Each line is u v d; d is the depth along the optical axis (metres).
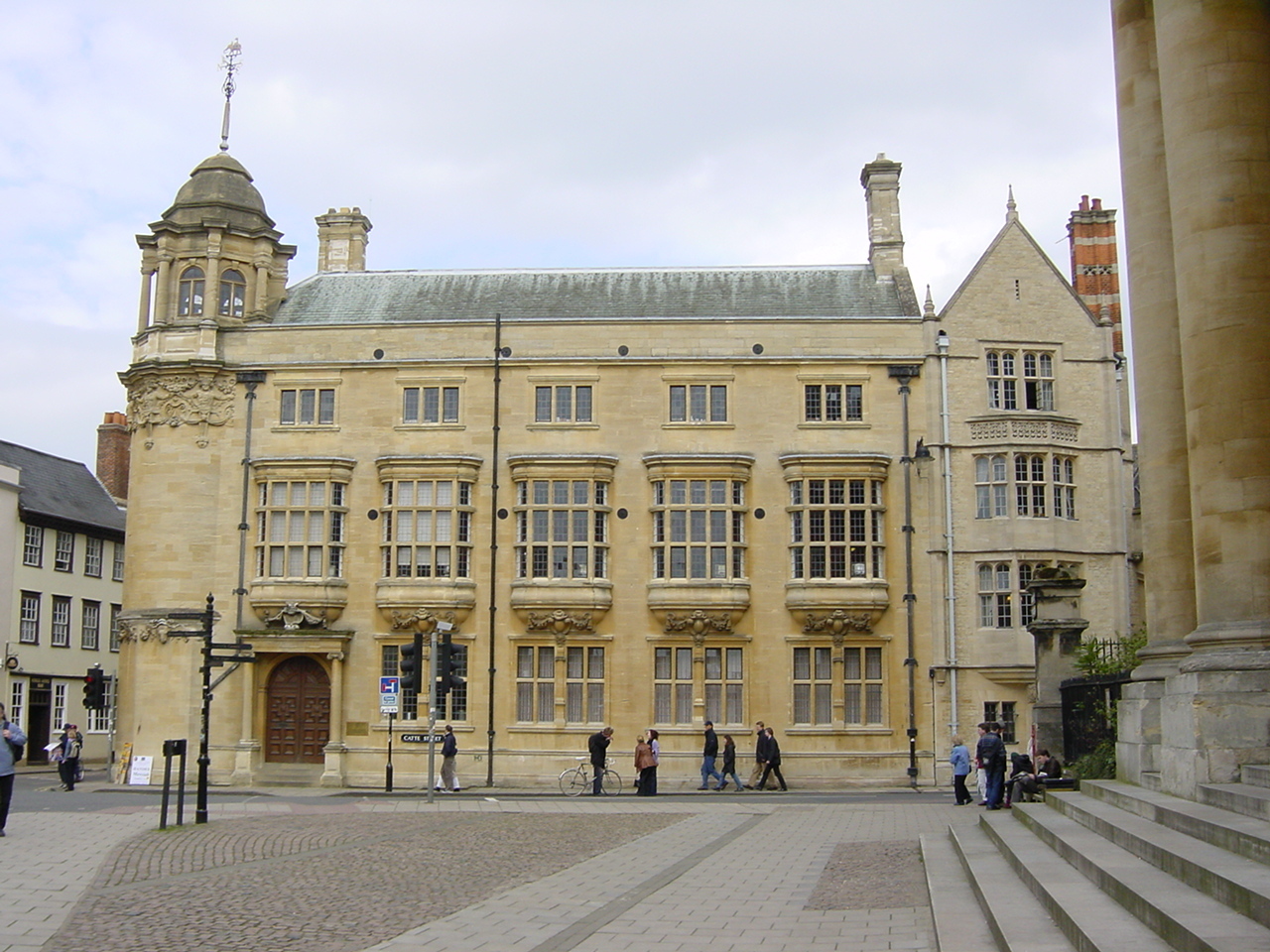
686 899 15.23
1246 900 9.16
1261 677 15.16
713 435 42.81
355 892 15.98
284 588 42.00
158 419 43.53
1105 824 14.45
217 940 12.80
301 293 47.47
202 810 25.38
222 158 46.50
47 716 58.19
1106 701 23.22
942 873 15.73
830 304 45.41
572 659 42.00
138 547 43.28
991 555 41.59
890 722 41.12
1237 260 16.11
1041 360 43.28
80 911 14.54
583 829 24.55
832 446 42.53
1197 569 16.39
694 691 41.47
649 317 44.50
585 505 42.25
